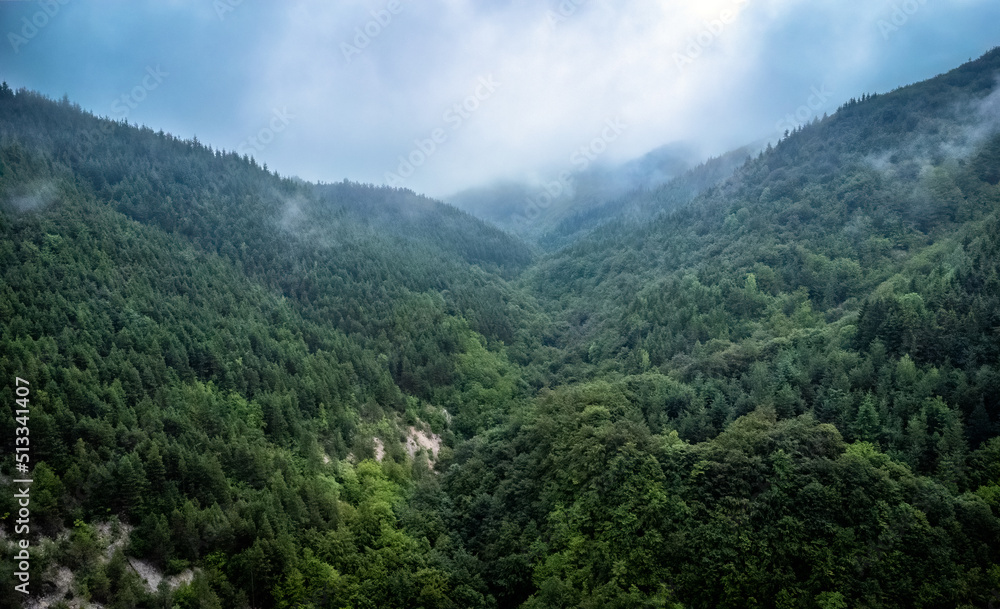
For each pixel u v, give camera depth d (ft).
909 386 239.50
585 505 227.20
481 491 275.59
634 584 195.21
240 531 205.98
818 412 247.91
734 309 427.33
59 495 187.21
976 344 249.14
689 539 197.98
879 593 171.42
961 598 165.37
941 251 373.81
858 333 291.79
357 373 385.91
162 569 190.70
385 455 313.53
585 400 299.38
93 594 168.96
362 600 206.59
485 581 226.99
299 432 289.33
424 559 233.76
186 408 262.47
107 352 284.00
